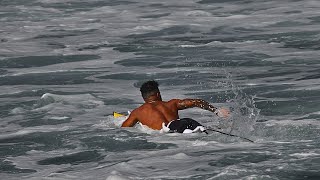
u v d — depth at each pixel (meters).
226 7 93.19
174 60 56.94
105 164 28.16
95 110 39.88
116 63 56.75
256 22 78.94
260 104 38.94
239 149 29.05
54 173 26.94
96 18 87.06
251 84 45.50
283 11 87.12
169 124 32.38
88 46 66.12
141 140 31.52
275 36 68.31
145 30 75.81
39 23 83.75
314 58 55.56
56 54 61.81
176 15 87.75
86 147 31.16
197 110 38.19
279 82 45.84
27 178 26.48
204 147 29.62
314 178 24.80
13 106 41.62
